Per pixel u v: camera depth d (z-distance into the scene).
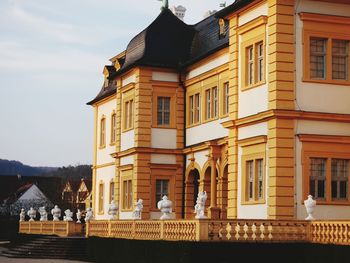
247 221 26.19
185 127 43.97
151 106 43.84
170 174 43.81
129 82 46.00
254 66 31.23
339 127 30.02
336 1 30.34
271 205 28.92
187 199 43.38
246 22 32.09
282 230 26.45
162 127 43.88
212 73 39.88
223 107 38.69
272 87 29.53
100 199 55.88
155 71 44.03
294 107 29.38
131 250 31.22
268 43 30.03
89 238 37.62
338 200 29.80
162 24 45.41
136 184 43.34
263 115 29.72
